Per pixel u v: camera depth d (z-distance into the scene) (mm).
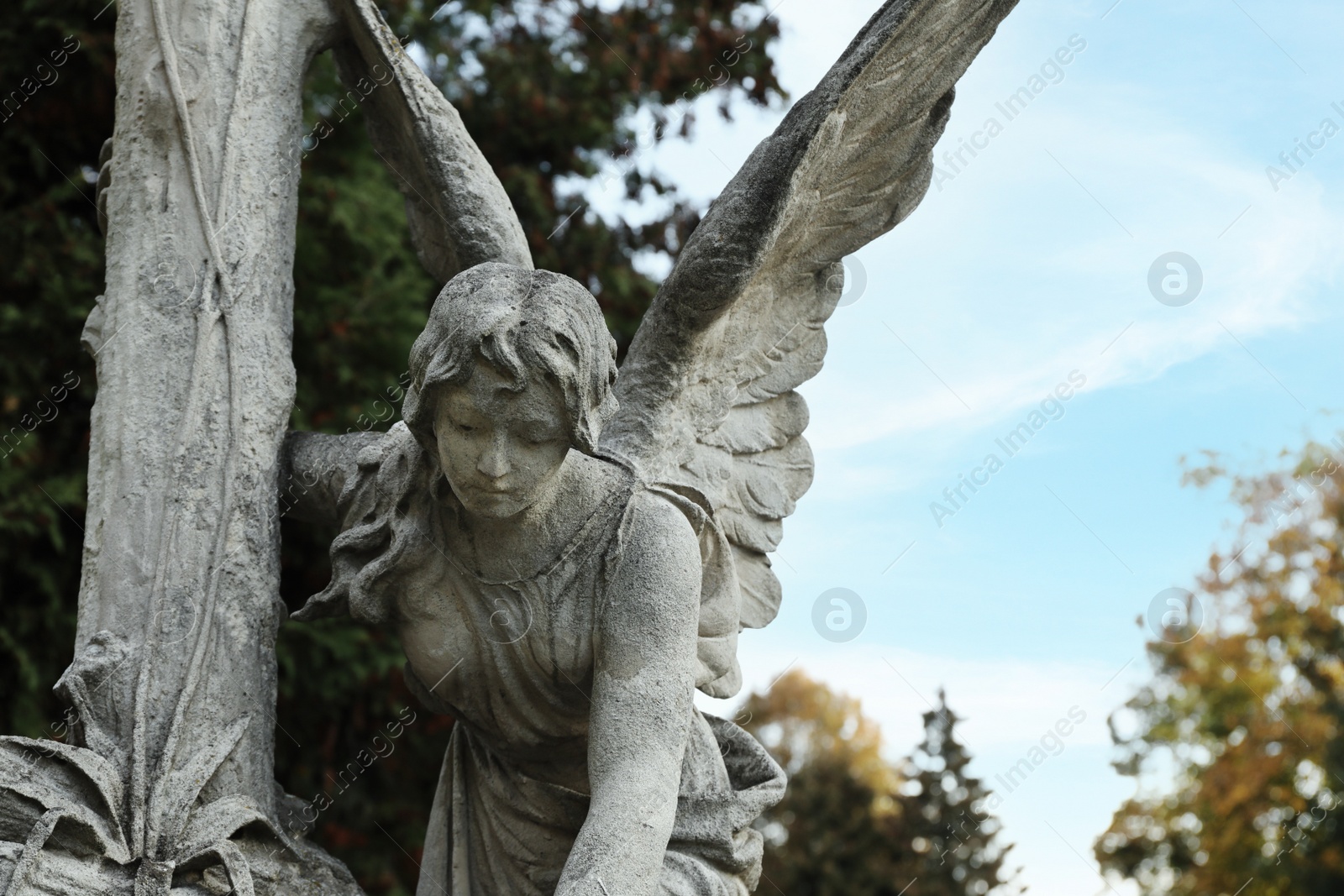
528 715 2637
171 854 2418
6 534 5836
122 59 2936
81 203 6465
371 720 6527
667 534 2543
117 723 2523
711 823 2656
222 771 2547
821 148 2717
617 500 2551
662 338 2812
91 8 6191
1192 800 8977
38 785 2393
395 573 2594
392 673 6434
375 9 3035
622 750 2410
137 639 2582
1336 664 8773
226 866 2422
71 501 5906
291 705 6328
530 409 2275
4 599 5879
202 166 2854
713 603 2824
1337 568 8602
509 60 7043
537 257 6836
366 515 2676
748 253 2664
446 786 2873
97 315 2852
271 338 2828
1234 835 8773
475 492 2328
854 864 9883
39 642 5938
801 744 11438
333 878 2576
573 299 2301
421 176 3141
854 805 10625
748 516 3080
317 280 6457
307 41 3041
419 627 2617
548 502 2512
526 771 2762
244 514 2699
